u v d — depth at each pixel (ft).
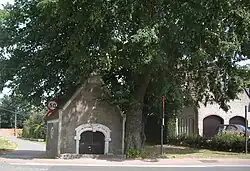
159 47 68.49
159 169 62.23
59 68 84.89
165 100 92.38
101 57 70.95
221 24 71.36
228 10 70.13
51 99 91.35
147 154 80.74
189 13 70.44
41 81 87.97
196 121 136.15
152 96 88.94
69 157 78.64
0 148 118.52
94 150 82.17
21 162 69.77
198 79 92.94
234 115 139.95
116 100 80.84
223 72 92.53
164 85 78.54
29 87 87.30
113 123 83.46
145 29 66.59
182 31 71.67
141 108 83.56
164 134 131.75
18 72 86.02
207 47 73.20
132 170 59.93
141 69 74.69
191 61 78.18
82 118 82.17
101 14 68.64
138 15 70.44
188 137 119.03
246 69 95.04
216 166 68.13
